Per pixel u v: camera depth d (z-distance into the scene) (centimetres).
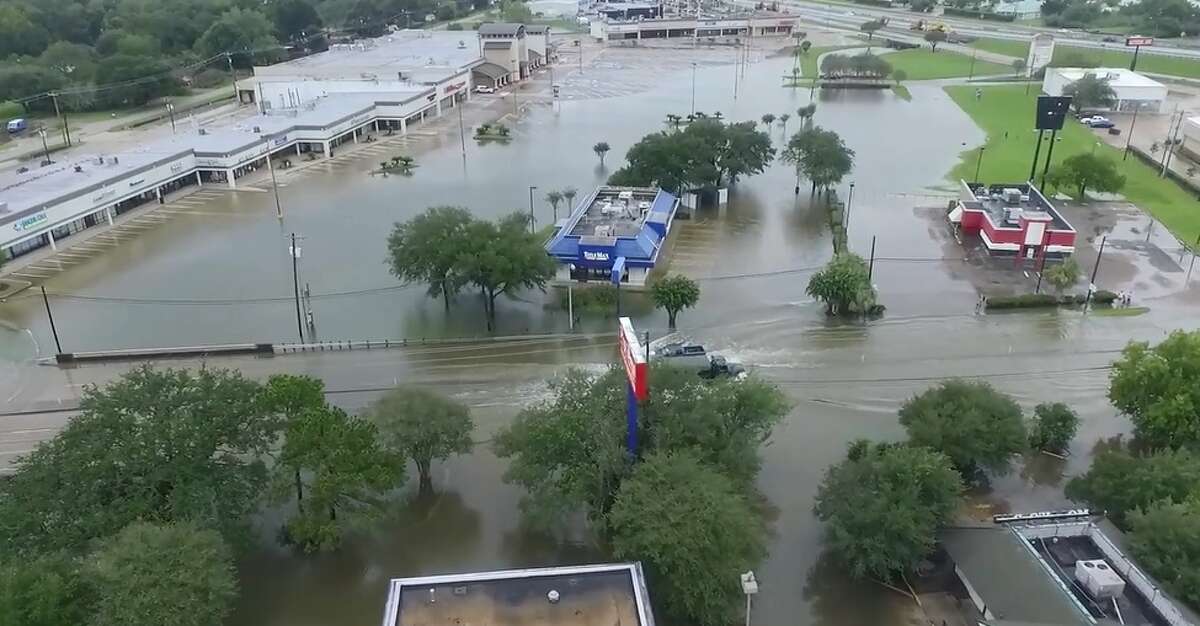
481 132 16625
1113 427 6334
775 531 5266
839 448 6147
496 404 6788
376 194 12825
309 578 4916
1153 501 4684
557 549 5131
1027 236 9569
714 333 8038
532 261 8056
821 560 5016
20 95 18562
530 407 5841
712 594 4191
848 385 7038
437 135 16775
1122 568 4350
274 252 10412
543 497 4888
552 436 4956
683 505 4309
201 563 4059
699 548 4203
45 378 7381
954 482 4800
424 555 5100
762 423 5478
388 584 4862
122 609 3806
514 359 7575
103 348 7894
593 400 5256
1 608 3756
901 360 7450
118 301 9006
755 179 13462
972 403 5538
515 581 4038
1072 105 17462
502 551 5122
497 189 12975
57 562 4059
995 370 7231
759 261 9925
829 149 12000
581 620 3819
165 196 12875
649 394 5244
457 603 3916
